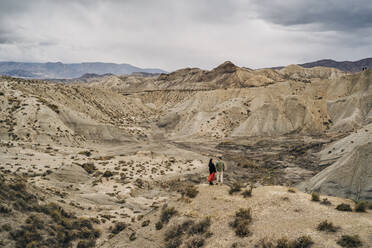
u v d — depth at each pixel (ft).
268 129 339.57
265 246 37.06
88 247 65.62
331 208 44.55
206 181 176.45
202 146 311.88
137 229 56.18
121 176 164.35
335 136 278.26
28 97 265.34
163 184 164.55
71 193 110.93
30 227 61.77
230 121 390.63
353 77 395.96
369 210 43.29
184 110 453.99
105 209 101.14
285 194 51.01
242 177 187.93
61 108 283.38
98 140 278.46
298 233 37.88
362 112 326.65
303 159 227.81
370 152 118.01
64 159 177.78
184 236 46.88
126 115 455.63
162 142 333.83
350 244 32.91
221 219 47.34
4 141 194.49
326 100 377.71
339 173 120.88
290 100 359.66
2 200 64.39
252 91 455.63
